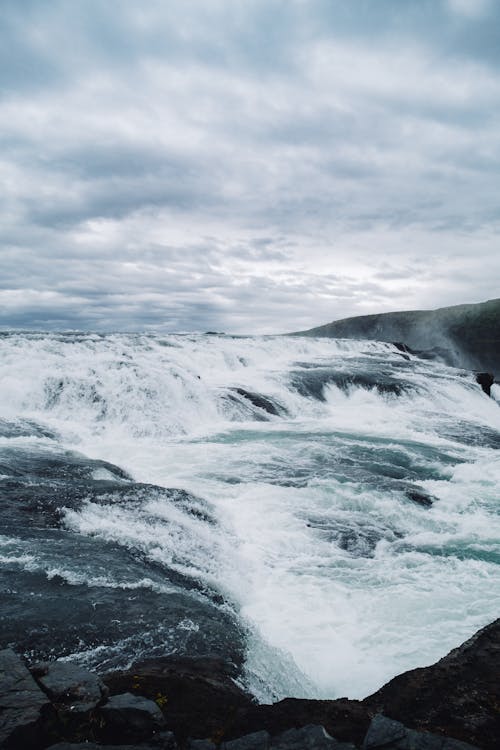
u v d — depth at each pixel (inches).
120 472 371.6
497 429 657.6
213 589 222.7
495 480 411.8
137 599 195.3
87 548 235.0
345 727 130.0
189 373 668.7
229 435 532.4
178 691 141.6
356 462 437.4
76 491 305.4
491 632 174.7
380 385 804.6
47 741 110.7
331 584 235.8
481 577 244.5
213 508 309.4
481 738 124.6
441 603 219.3
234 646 177.3
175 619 185.2
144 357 740.0
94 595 193.9
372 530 299.0
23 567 208.8
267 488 358.0
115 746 107.8
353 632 198.8
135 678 145.5
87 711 118.6
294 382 766.5
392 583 237.3
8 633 163.8
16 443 424.5
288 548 272.5
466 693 143.4
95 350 730.2
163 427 534.0
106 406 554.3
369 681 170.4
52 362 617.3
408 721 132.3
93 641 166.2
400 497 348.5
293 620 206.8
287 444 494.6
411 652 185.5
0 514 263.4
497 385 1065.5
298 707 139.6
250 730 128.9
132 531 260.2
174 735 119.2
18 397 548.4
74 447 451.5
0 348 634.8
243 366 869.2
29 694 120.4
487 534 299.7
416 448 509.0
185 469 402.3
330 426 600.7
